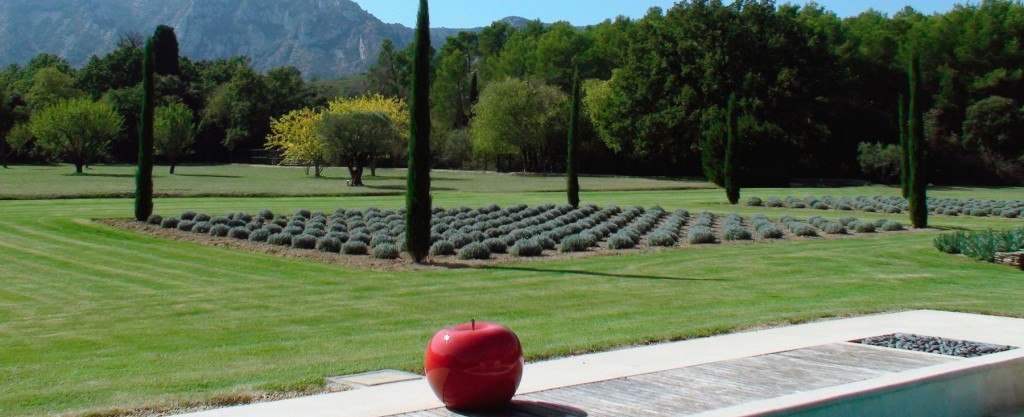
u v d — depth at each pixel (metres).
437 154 91.38
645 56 71.00
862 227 27.77
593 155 81.06
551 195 45.72
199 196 39.62
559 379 8.31
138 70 107.19
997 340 10.52
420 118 19.48
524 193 47.47
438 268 18.77
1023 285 16.39
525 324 12.09
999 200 43.28
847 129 72.06
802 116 65.25
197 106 101.44
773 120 64.75
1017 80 69.38
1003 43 71.62
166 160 93.69
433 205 36.78
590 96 77.56
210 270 18.58
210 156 99.19
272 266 19.14
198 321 12.70
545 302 14.28
